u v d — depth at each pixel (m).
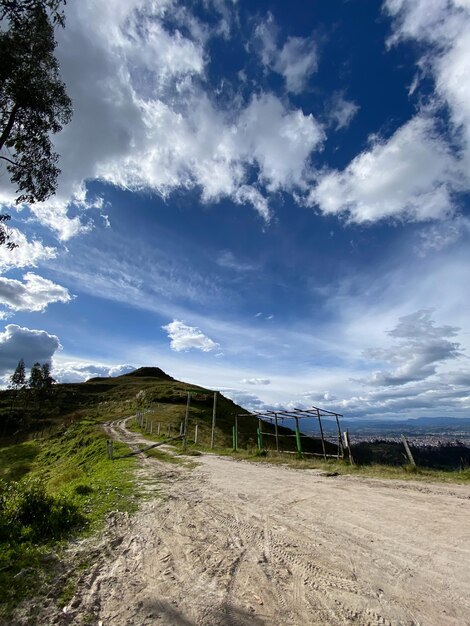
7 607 4.47
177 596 4.61
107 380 143.25
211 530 7.30
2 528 6.91
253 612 4.13
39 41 11.88
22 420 83.06
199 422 49.06
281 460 18.44
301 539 6.45
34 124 13.53
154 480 13.77
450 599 4.16
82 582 5.11
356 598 4.31
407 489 10.24
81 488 12.01
